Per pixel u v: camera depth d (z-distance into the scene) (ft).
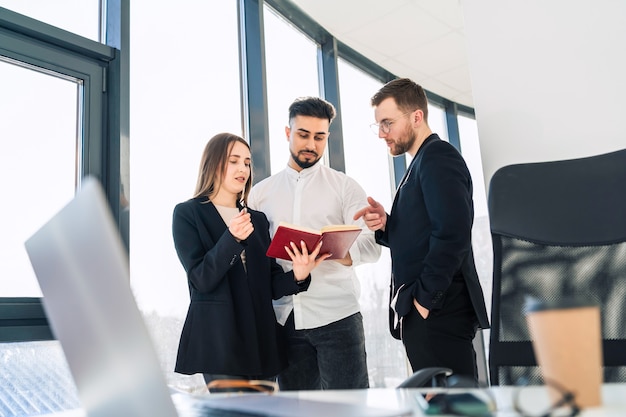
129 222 6.47
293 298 6.17
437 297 4.92
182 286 6.97
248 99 9.05
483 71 6.66
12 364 5.39
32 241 1.81
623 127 5.84
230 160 6.05
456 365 5.03
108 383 1.64
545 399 2.14
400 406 2.18
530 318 1.77
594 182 3.66
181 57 7.92
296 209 6.61
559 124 6.15
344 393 2.64
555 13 6.34
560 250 3.54
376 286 11.03
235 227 5.17
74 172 6.33
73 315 1.69
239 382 3.09
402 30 11.37
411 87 6.06
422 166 5.45
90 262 1.55
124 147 6.53
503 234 3.73
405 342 5.28
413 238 5.43
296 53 10.69
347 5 10.37
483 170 6.52
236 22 9.28
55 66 6.18
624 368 3.11
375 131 6.32
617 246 3.41
